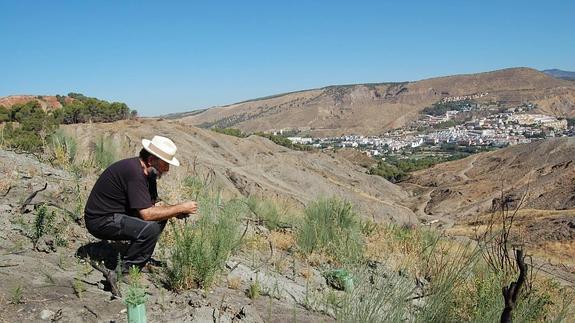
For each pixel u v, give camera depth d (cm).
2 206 543
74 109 6569
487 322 423
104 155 917
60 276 415
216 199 663
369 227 945
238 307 421
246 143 9056
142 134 6825
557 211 5503
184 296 423
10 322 333
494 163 12575
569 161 9256
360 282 429
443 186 11281
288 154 10719
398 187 11706
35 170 723
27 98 8469
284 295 498
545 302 499
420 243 799
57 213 557
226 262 527
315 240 720
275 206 907
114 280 402
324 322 429
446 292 418
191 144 7375
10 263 420
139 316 344
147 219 433
